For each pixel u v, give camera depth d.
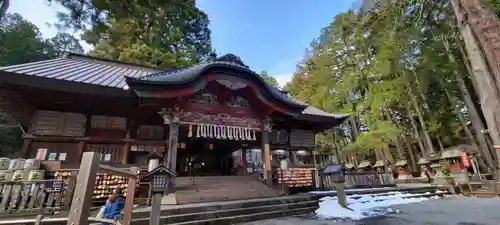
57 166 8.00
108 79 10.27
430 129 22.64
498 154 3.66
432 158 17.55
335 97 24.77
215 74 10.27
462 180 14.06
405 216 7.58
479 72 3.92
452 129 22.55
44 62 10.81
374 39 17.39
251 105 12.17
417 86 21.70
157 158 9.34
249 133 11.63
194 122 10.52
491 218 6.87
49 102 9.13
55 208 6.64
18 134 23.47
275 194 9.73
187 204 7.48
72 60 13.10
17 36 28.97
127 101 9.56
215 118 11.05
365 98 22.80
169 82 9.12
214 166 17.25
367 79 22.50
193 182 9.77
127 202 4.83
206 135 10.59
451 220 6.79
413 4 9.95
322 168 13.36
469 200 11.26
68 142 9.33
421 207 9.42
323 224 6.57
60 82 8.17
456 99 21.67
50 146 9.04
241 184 10.09
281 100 11.44
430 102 23.38
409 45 18.78
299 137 14.60
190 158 15.98
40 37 33.41
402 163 21.84
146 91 8.98
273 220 7.22
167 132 11.06
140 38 21.33
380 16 11.41
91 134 9.69
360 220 7.10
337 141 27.12
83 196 3.04
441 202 10.83
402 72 20.94
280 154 13.16
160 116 10.88
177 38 23.28
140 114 10.60
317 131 15.76
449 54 18.86
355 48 23.69
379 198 11.25
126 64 15.21
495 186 12.35
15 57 28.12
